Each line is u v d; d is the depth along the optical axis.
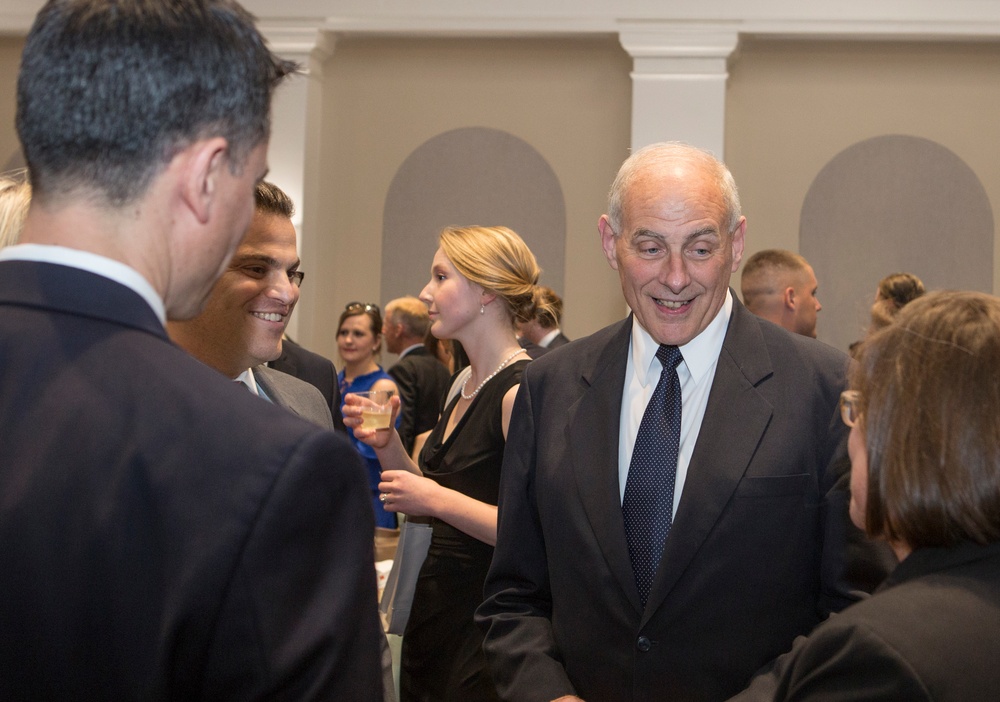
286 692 0.74
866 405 1.01
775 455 1.53
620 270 1.67
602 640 1.55
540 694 1.50
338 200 7.21
